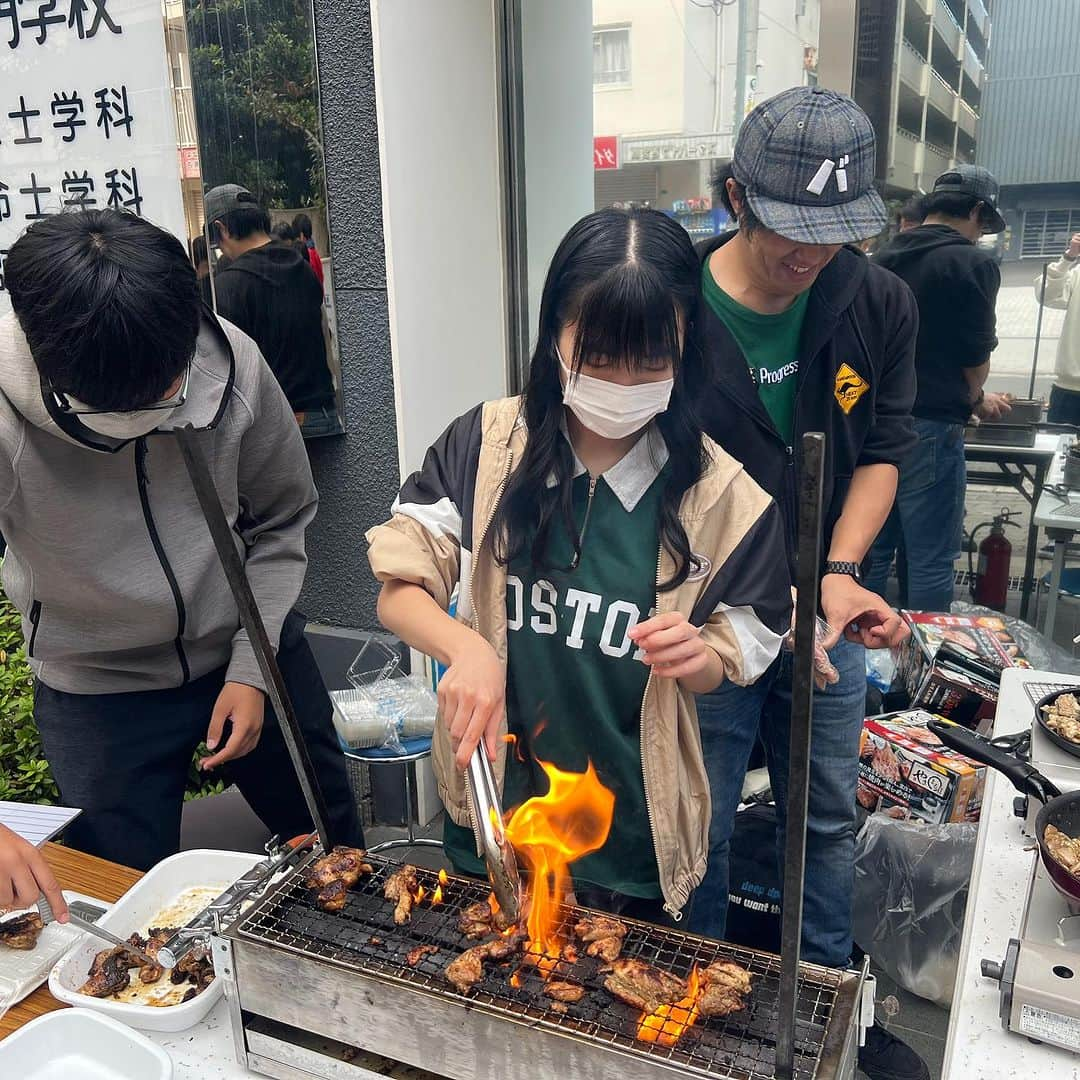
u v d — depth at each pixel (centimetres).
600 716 139
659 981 103
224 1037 122
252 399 184
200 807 233
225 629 192
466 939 114
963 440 301
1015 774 137
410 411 282
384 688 280
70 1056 116
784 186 155
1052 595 306
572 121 311
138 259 134
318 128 273
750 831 231
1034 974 113
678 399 132
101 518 170
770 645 138
